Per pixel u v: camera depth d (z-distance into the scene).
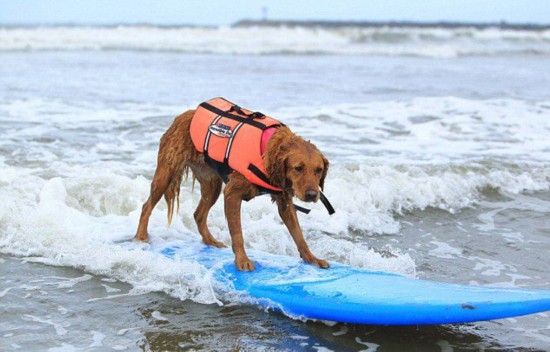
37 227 5.86
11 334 4.26
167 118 11.09
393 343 4.37
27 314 4.55
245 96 14.02
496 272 5.69
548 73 22.06
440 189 7.83
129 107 12.09
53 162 7.84
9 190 6.55
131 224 6.28
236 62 22.61
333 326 4.61
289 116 11.77
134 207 6.72
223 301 4.92
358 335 4.48
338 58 27.36
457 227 6.98
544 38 41.81
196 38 30.80
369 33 36.16
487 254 6.17
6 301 4.71
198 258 5.43
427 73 21.06
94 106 12.05
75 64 19.36
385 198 7.43
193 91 14.48
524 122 12.13
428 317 4.26
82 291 4.97
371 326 4.61
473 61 28.70
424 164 8.55
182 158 5.57
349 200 7.22
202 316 4.67
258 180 4.93
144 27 33.78
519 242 6.53
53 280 5.13
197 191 7.12
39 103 12.09
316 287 4.73
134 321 4.54
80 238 5.75
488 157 9.35
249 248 5.99
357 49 31.23
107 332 4.37
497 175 8.44
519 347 4.34
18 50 24.16
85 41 26.83
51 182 6.65
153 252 5.55
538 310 4.10
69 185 6.72
